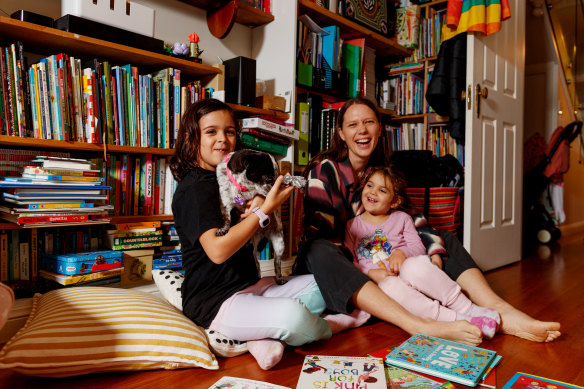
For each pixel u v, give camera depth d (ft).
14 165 5.71
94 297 4.44
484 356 4.02
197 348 3.98
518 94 10.34
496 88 9.34
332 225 5.88
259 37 8.80
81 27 5.65
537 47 15.20
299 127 8.39
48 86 5.35
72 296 4.50
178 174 4.59
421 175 8.69
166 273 5.45
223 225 4.11
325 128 8.87
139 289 6.00
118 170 6.22
